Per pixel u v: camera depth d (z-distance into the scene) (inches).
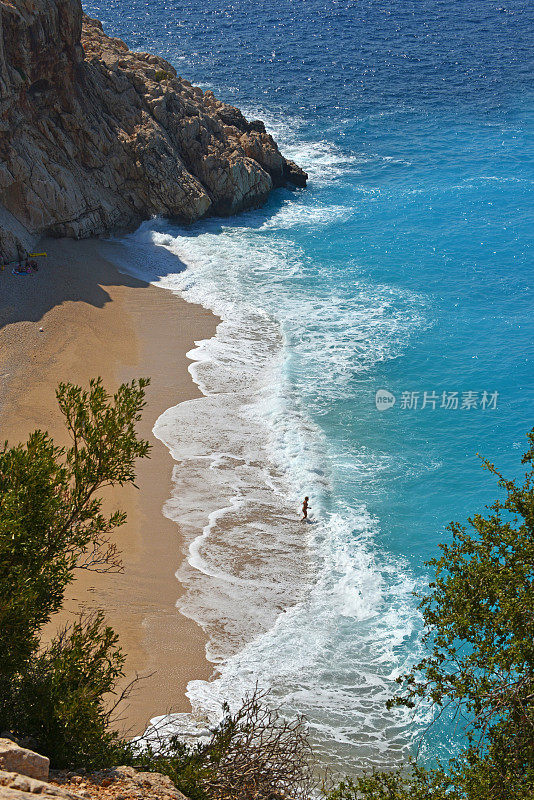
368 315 2135.8
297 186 3004.4
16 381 1686.8
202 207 2647.6
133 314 2074.3
